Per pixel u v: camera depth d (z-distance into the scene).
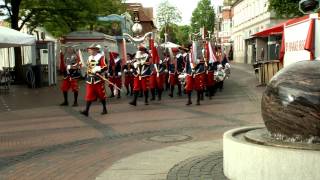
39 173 7.34
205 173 6.88
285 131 6.19
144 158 7.98
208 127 11.39
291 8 25.00
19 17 30.83
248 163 6.05
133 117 13.48
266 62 23.44
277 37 45.62
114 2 40.16
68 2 30.03
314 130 5.94
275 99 6.20
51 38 38.09
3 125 12.50
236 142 6.28
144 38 23.11
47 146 9.50
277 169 5.77
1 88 24.81
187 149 8.68
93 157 8.40
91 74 14.04
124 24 48.41
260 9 55.62
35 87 26.55
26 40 21.23
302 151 5.63
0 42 19.66
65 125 12.21
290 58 15.80
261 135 6.72
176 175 6.82
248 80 28.44
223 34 85.00
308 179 5.62
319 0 8.70
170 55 23.50
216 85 21.00
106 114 14.30
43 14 30.59
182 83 20.56
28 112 15.27
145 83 16.81
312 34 11.01
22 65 29.92
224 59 23.36
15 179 7.02
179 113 14.16
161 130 11.11
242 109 14.77
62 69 16.94
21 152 8.97
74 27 33.19
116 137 10.34
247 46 64.44
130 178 6.77
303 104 5.93
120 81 19.97
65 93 17.08
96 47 14.15
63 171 7.44
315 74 6.08
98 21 33.81
